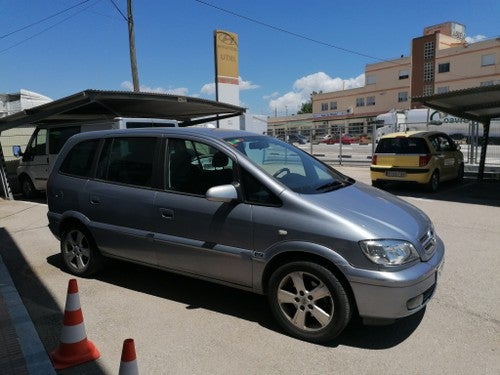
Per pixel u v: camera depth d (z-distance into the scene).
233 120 22.64
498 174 14.86
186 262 4.37
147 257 4.69
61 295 4.89
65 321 3.48
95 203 5.07
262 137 4.95
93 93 10.26
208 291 4.91
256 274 3.93
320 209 3.67
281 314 3.87
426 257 3.68
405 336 3.83
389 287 3.40
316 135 24.91
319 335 3.69
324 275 3.59
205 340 3.83
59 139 11.15
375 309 3.47
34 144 11.99
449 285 4.96
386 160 12.23
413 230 3.71
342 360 3.48
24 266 5.99
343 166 19.80
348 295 3.56
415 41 64.88
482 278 5.17
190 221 4.27
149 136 4.77
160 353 3.63
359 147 23.92
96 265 5.31
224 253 4.06
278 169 4.23
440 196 11.27
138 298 4.76
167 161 4.57
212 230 4.13
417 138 11.87
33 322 4.22
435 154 11.98
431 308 4.38
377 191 4.57
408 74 66.31
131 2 18.19
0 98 21.61
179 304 4.59
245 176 4.04
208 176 4.27
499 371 3.30
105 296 4.83
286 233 3.72
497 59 57.00
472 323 4.05
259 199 3.93
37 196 12.58
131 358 2.61
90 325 4.15
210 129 4.84
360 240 3.46
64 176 5.46
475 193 11.70
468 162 17.47
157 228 4.54
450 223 8.05
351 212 3.69
